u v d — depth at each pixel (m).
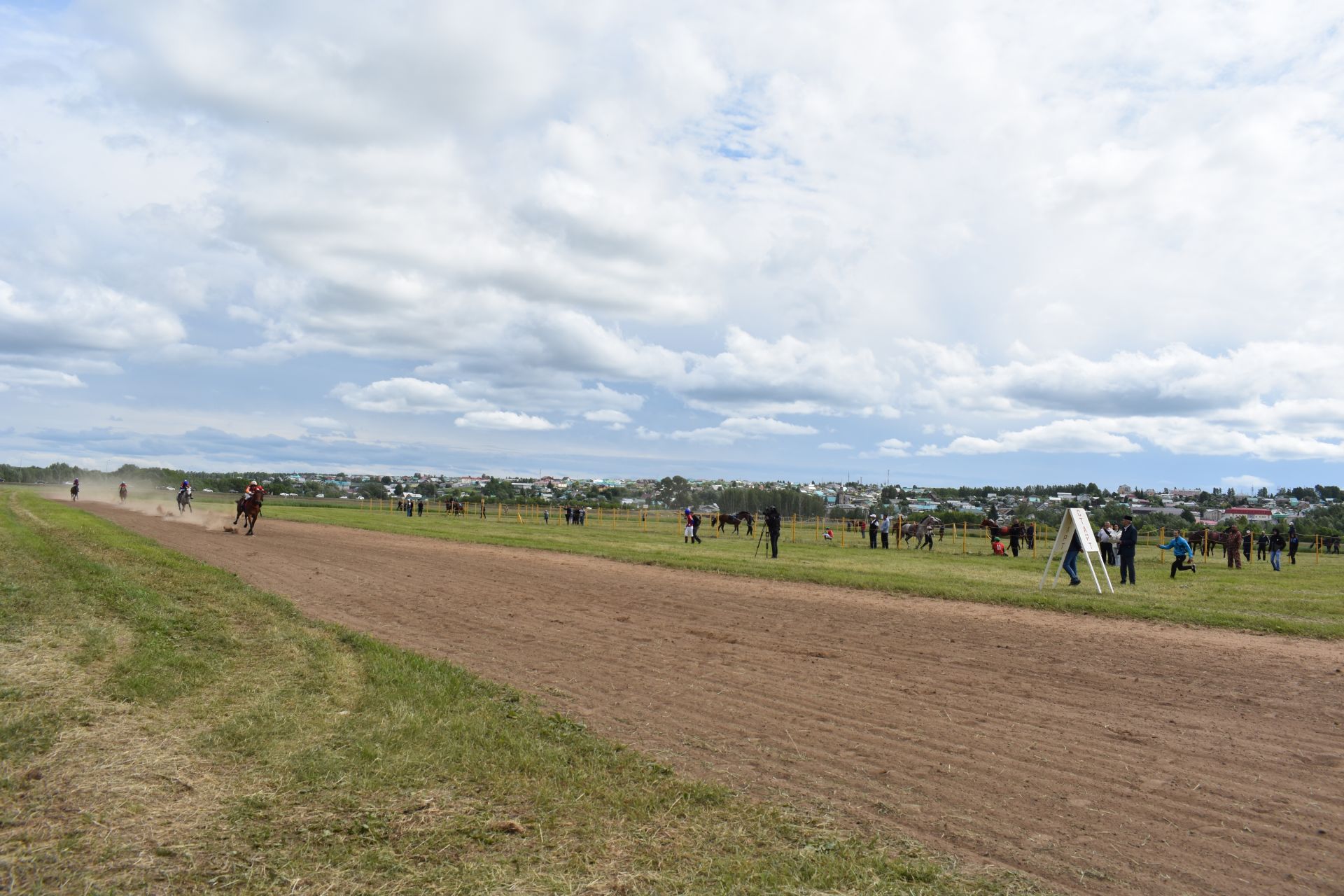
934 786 6.45
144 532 32.25
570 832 5.36
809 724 8.09
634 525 61.62
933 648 12.21
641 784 6.27
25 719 6.62
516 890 4.53
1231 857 5.24
